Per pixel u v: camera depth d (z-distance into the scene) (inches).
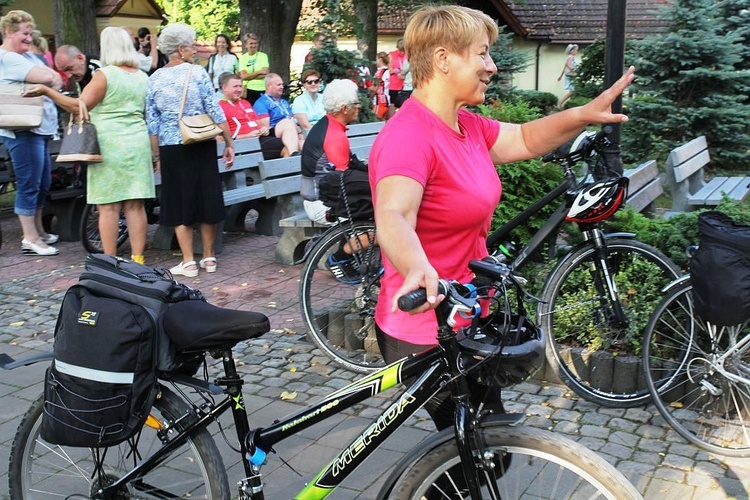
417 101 94.6
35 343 208.1
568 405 160.7
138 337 96.0
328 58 452.1
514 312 92.5
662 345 156.9
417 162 88.6
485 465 83.2
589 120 104.1
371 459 140.8
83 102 236.2
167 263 282.7
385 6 743.7
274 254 291.4
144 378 97.0
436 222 93.8
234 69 542.6
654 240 181.8
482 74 92.7
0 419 159.8
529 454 82.6
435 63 92.2
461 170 93.0
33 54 293.1
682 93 470.6
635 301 166.1
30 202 291.1
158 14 1075.9
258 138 342.0
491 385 86.7
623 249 164.9
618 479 78.5
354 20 615.5
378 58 692.1
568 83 864.3
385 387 89.4
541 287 176.9
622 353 164.9
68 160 237.1
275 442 97.0
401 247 80.7
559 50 1064.8
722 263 129.1
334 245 190.4
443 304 81.7
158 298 99.0
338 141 236.4
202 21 1373.0
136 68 247.3
